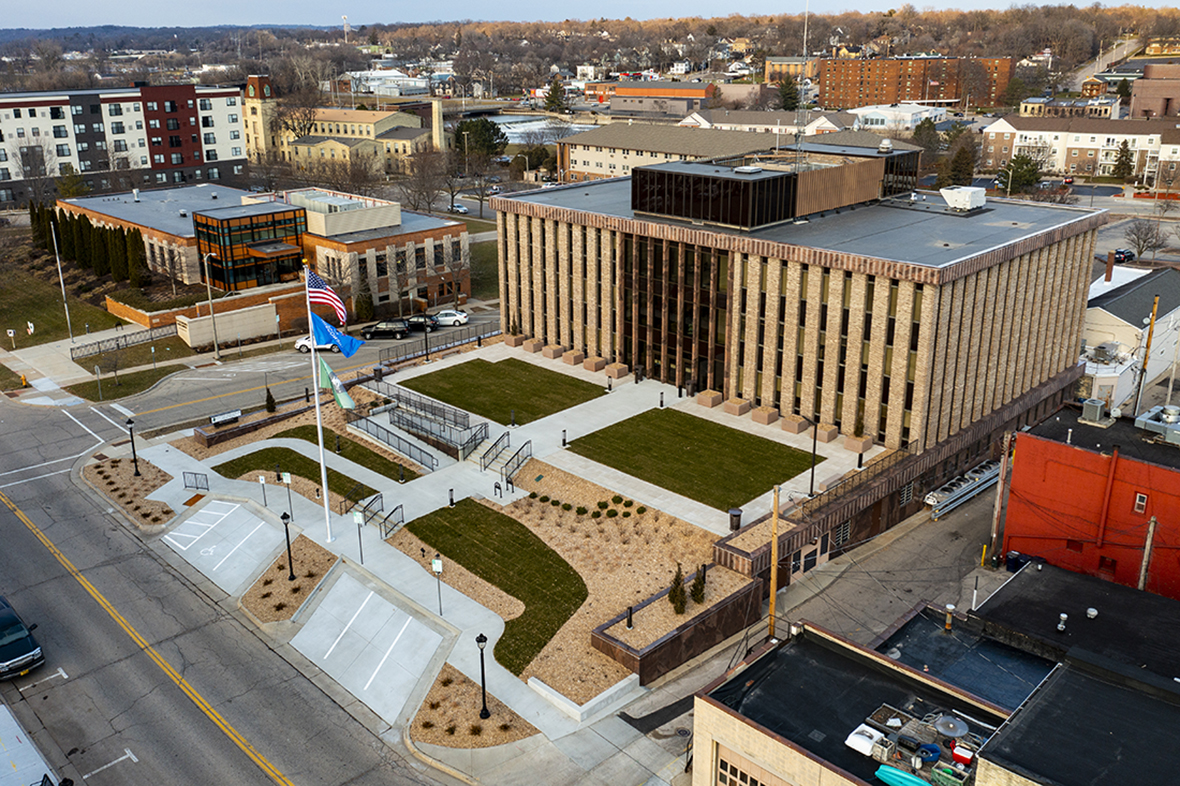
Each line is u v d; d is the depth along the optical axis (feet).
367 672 138.10
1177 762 86.89
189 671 138.62
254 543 171.63
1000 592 139.95
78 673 138.00
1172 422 164.35
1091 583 141.59
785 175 208.33
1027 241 191.93
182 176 540.11
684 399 215.31
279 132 649.61
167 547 173.27
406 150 630.74
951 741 96.32
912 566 165.89
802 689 106.22
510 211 244.01
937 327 172.14
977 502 189.88
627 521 168.25
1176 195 508.12
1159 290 271.08
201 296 299.17
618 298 225.97
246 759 120.57
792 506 165.78
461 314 306.96
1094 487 153.07
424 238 321.32
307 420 220.64
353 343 166.91
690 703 129.70
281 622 150.41
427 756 120.16
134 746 122.83
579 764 118.21
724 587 147.54
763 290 196.65
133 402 240.32
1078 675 100.63
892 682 107.34
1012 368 203.92
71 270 354.74
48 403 240.73
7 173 483.10
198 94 536.83
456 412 208.64
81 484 196.95
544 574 156.56
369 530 172.14
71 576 163.73
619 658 134.72
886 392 182.19
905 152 247.91
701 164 230.48
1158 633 128.47
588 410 211.20
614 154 537.24
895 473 173.68
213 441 212.02
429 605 149.48
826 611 151.94
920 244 190.29
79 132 500.74
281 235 310.45
